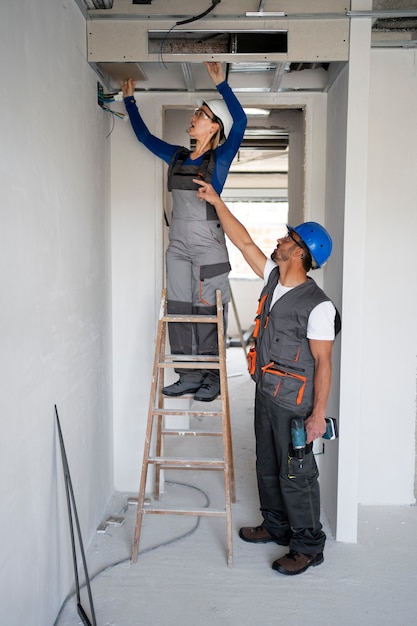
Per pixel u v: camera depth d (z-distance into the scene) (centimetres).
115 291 337
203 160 282
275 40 278
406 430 332
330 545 288
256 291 931
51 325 216
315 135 327
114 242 334
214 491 352
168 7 269
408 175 318
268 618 230
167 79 320
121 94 307
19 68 180
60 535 229
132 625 224
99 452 305
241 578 257
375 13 265
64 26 232
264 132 510
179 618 229
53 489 220
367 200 320
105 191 316
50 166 213
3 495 170
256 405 273
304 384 250
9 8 172
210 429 477
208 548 284
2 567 169
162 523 308
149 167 329
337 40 269
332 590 249
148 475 346
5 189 169
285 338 251
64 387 235
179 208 285
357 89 271
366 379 329
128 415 343
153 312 337
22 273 184
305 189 330
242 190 916
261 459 276
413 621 229
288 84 319
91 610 220
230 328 932
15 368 179
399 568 267
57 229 222
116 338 340
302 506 260
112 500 334
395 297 324
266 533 288
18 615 183
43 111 204
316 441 338
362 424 332
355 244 278
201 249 282
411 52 311
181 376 296
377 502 338
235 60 274
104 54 271
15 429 179
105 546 283
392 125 315
